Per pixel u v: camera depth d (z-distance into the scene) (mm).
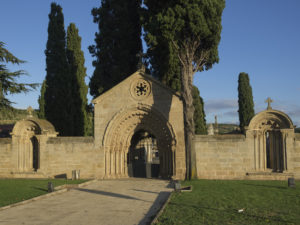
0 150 30797
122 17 36344
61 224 13164
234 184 23344
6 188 22719
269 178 26797
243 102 45156
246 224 11883
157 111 28344
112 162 29453
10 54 22469
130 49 36688
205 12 25734
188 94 26766
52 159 29734
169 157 28547
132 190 22062
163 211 14227
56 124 38625
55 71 39469
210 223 12062
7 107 23625
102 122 29438
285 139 26875
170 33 25406
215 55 27859
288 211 14000
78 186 23766
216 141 27734
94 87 36406
